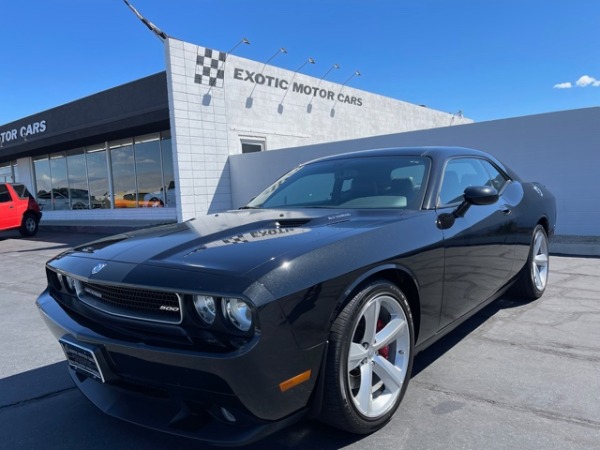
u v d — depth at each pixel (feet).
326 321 6.95
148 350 6.64
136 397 7.57
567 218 27.02
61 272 8.54
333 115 54.39
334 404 7.20
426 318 9.20
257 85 45.47
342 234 7.91
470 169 12.57
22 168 72.54
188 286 6.47
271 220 9.33
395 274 8.54
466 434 7.95
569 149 26.53
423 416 8.58
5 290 22.20
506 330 12.87
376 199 10.54
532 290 14.97
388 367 8.28
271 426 6.62
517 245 13.37
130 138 54.44
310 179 12.42
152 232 9.64
